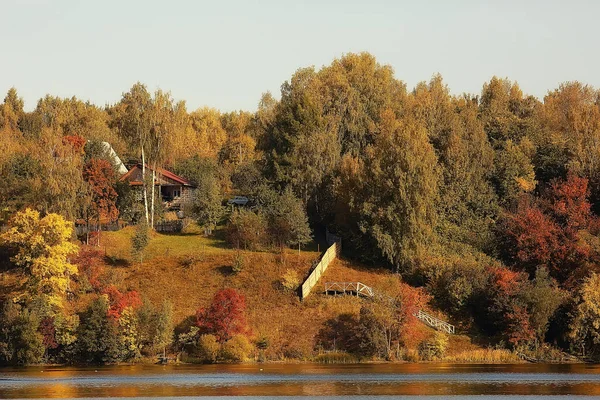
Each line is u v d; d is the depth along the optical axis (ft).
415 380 591.78
